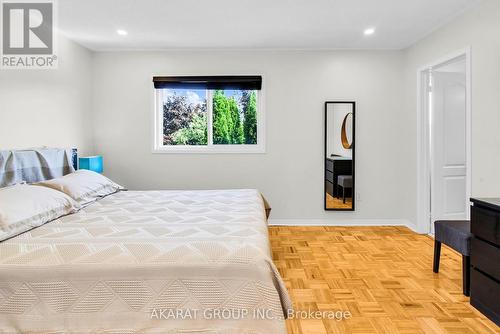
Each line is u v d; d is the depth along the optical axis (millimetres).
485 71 2875
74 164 3721
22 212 1964
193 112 4750
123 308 1469
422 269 2979
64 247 1654
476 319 2135
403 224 4613
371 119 4578
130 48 4426
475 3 3012
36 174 2973
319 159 4605
